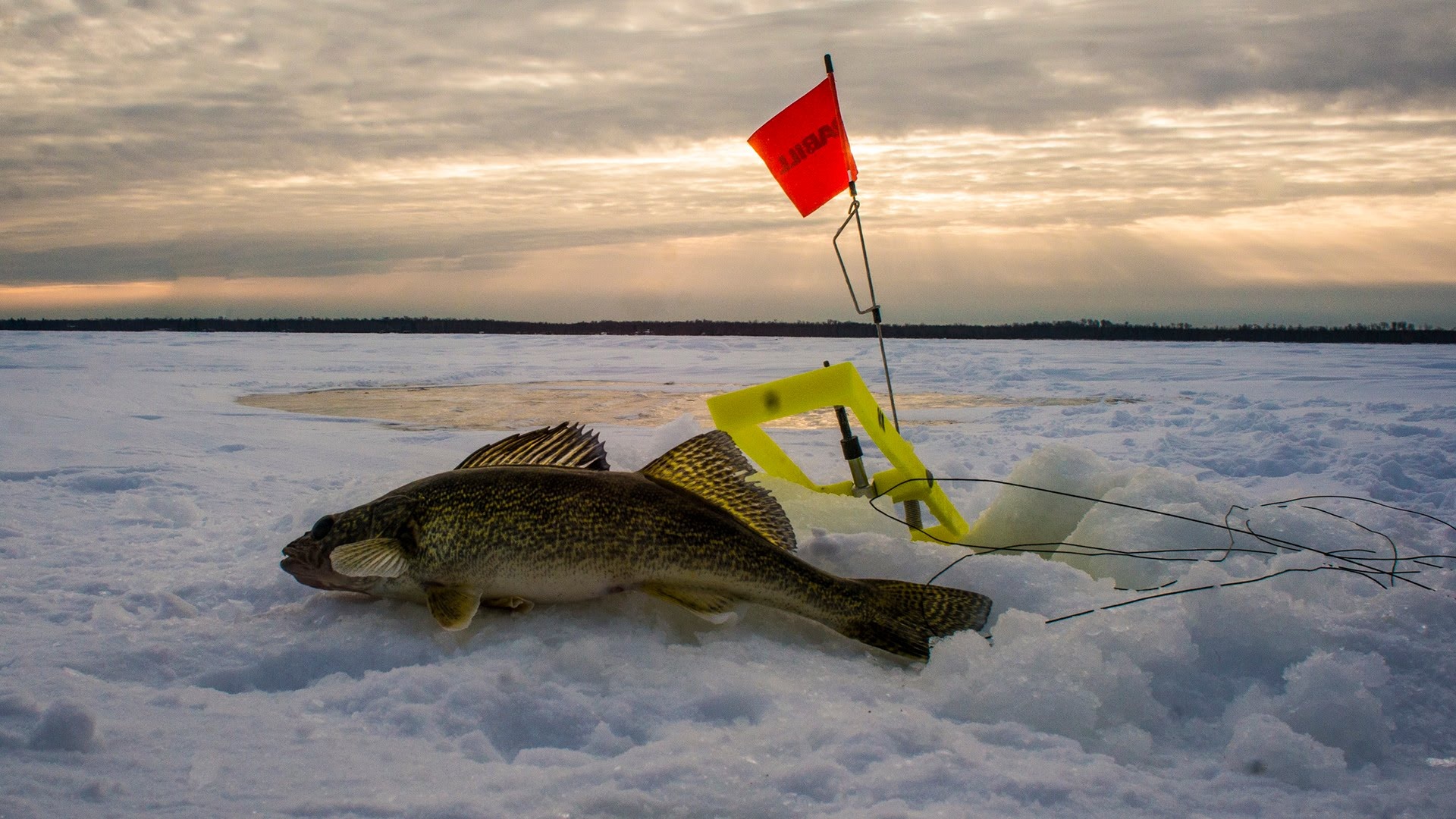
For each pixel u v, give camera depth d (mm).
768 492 3119
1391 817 1972
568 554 2916
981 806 1946
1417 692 2566
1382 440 10461
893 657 2912
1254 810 1989
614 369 32594
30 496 6082
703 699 2451
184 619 3188
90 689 2502
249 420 14766
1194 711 2566
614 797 1917
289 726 2289
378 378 27609
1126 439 11188
